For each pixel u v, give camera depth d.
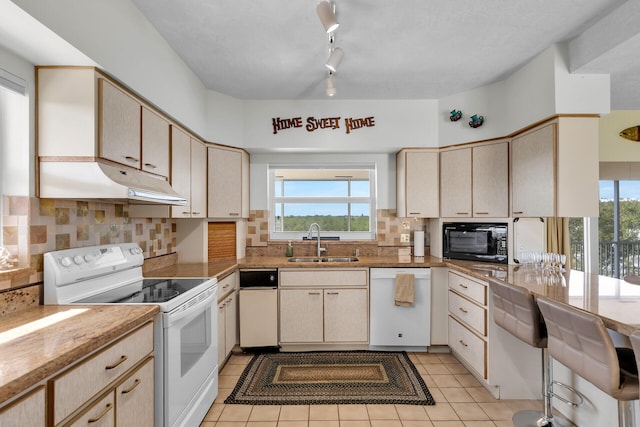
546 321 1.64
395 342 3.15
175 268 2.85
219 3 1.89
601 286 2.07
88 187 1.58
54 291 1.60
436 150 3.41
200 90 2.94
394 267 3.14
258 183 3.79
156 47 2.14
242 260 3.43
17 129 1.52
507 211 2.97
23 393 0.91
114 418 1.28
